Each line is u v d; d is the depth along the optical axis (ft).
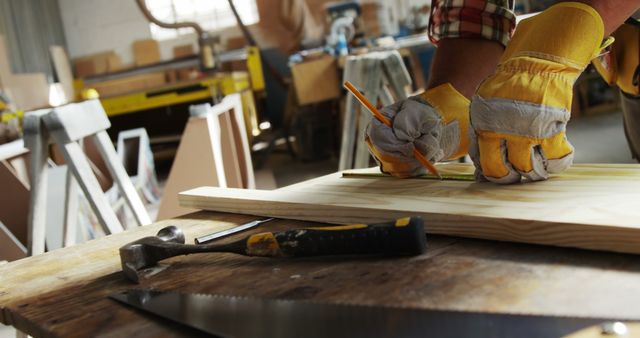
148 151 12.10
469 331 2.13
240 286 2.66
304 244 2.75
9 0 23.66
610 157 11.89
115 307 2.64
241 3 25.26
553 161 3.08
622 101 4.63
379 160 3.70
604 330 2.07
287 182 14.82
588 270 2.39
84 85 21.34
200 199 3.92
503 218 2.69
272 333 2.25
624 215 2.54
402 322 2.22
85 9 25.66
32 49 24.16
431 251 2.71
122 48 25.91
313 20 24.95
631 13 3.07
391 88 7.50
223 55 25.55
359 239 2.68
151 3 25.77
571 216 2.60
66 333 2.48
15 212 7.02
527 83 2.97
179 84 17.98
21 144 7.09
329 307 2.36
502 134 3.03
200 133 6.10
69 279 3.02
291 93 16.80
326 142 17.01
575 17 2.96
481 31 3.87
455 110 3.67
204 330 2.33
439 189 3.27
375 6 24.02
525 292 2.30
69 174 5.55
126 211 8.66
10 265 3.32
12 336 6.77
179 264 2.99
